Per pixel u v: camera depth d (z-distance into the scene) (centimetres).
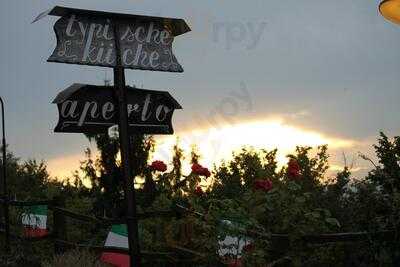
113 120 523
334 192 609
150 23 503
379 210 448
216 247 513
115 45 487
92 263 693
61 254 756
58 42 469
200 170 618
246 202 547
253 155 800
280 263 510
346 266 483
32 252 926
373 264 446
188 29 510
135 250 465
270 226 538
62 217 885
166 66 508
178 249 590
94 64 478
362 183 462
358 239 452
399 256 429
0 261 867
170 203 688
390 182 449
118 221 742
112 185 1159
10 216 1019
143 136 1012
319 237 482
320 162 726
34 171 1650
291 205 527
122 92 484
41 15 473
